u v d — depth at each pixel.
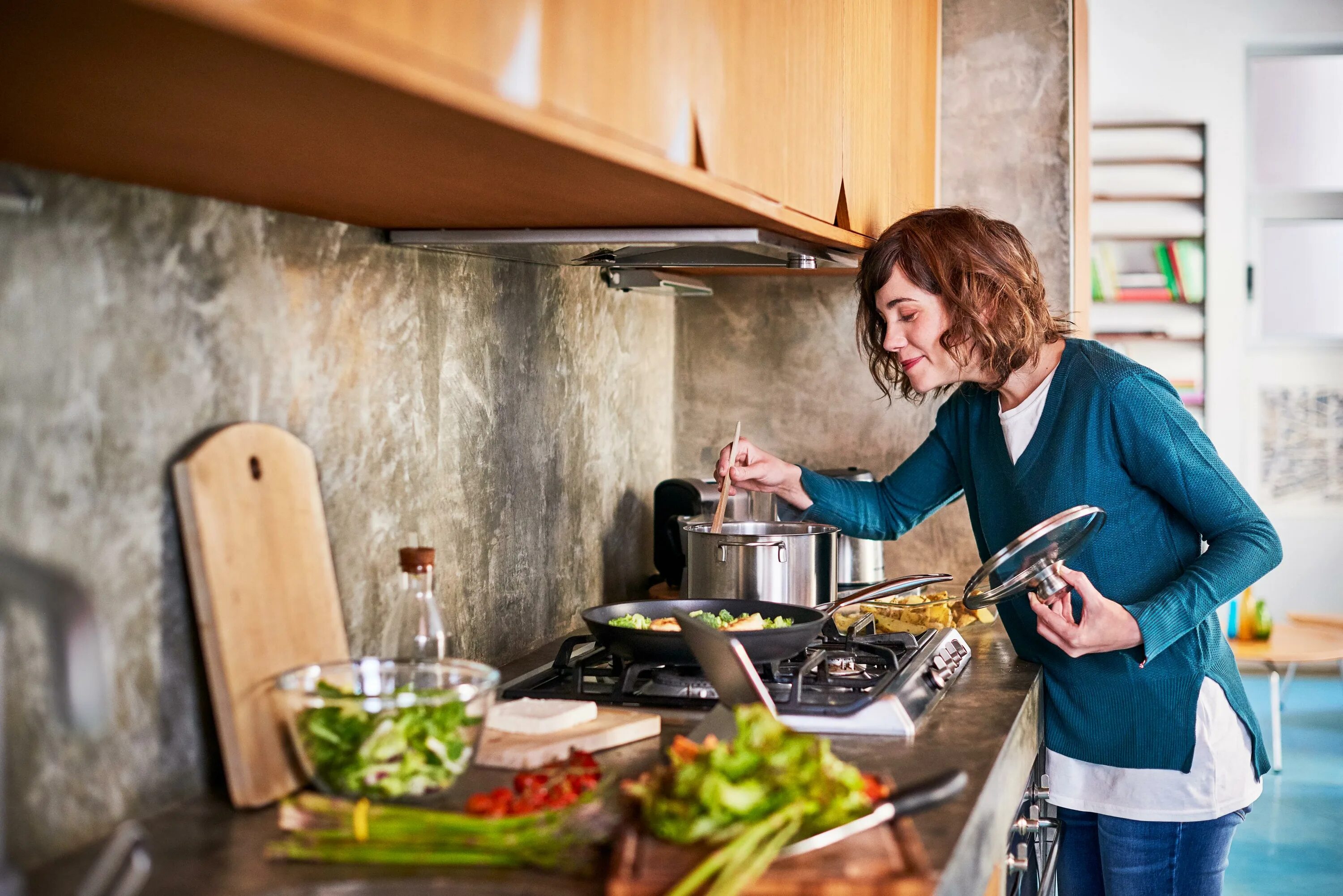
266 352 1.51
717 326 3.16
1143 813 2.06
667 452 3.19
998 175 3.02
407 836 1.12
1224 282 6.67
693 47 1.42
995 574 1.83
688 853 1.07
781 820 1.06
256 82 0.81
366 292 1.74
